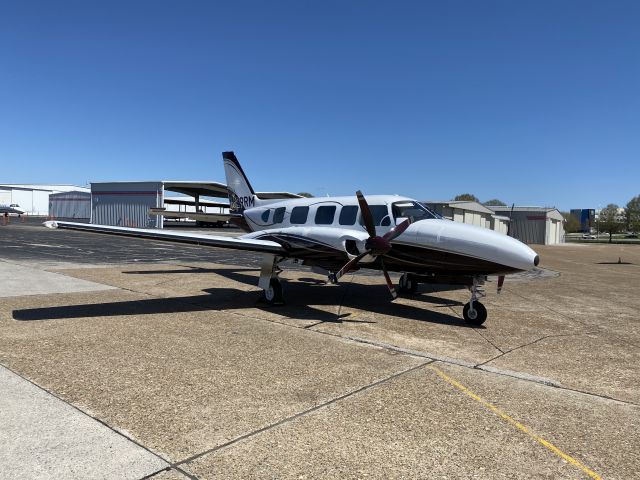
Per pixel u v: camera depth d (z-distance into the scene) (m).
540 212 50.25
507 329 7.60
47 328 6.68
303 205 10.27
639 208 90.00
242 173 13.31
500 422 3.90
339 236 8.14
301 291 10.95
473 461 3.25
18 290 9.85
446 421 3.89
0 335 6.22
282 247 8.91
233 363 5.27
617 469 3.20
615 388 4.87
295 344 6.17
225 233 38.47
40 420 3.66
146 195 44.25
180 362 5.26
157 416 3.82
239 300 9.44
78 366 5.02
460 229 7.79
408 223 8.06
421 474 3.06
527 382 4.96
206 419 3.79
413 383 4.79
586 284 14.51
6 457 3.09
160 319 7.47
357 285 12.09
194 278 12.48
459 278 8.05
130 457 3.15
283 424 3.74
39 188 87.38
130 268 14.46
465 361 5.67
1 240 24.44
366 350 5.99
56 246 22.17
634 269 21.20
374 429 3.70
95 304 8.56
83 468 2.98
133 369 4.97
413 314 8.55
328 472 3.05
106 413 3.84
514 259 7.14
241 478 2.94
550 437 3.66
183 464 3.09
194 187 50.09
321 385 4.64
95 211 47.03
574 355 6.13
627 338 7.20
